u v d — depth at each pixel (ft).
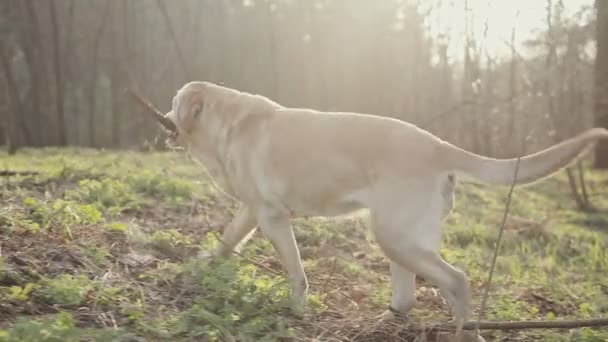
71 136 119.24
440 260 14.48
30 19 91.15
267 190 16.29
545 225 34.50
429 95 105.50
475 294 20.71
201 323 13.85
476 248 28.60
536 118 31.50
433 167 14.85
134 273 16.81
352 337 15.02
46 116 98.68
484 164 14.88
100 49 112.06
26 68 102.94
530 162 14.64
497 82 52.75
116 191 26.09
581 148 14.30
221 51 128.57
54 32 89.56
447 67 98.12
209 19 128.67
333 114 16.02
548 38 43.70
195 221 24.86
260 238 22.76
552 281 24.03
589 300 22.08
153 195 28.30
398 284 16.40
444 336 14.92
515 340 16.20
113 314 13.69
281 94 131.85
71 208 20.02
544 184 54.19
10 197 22.91
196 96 17.94
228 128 17.22
